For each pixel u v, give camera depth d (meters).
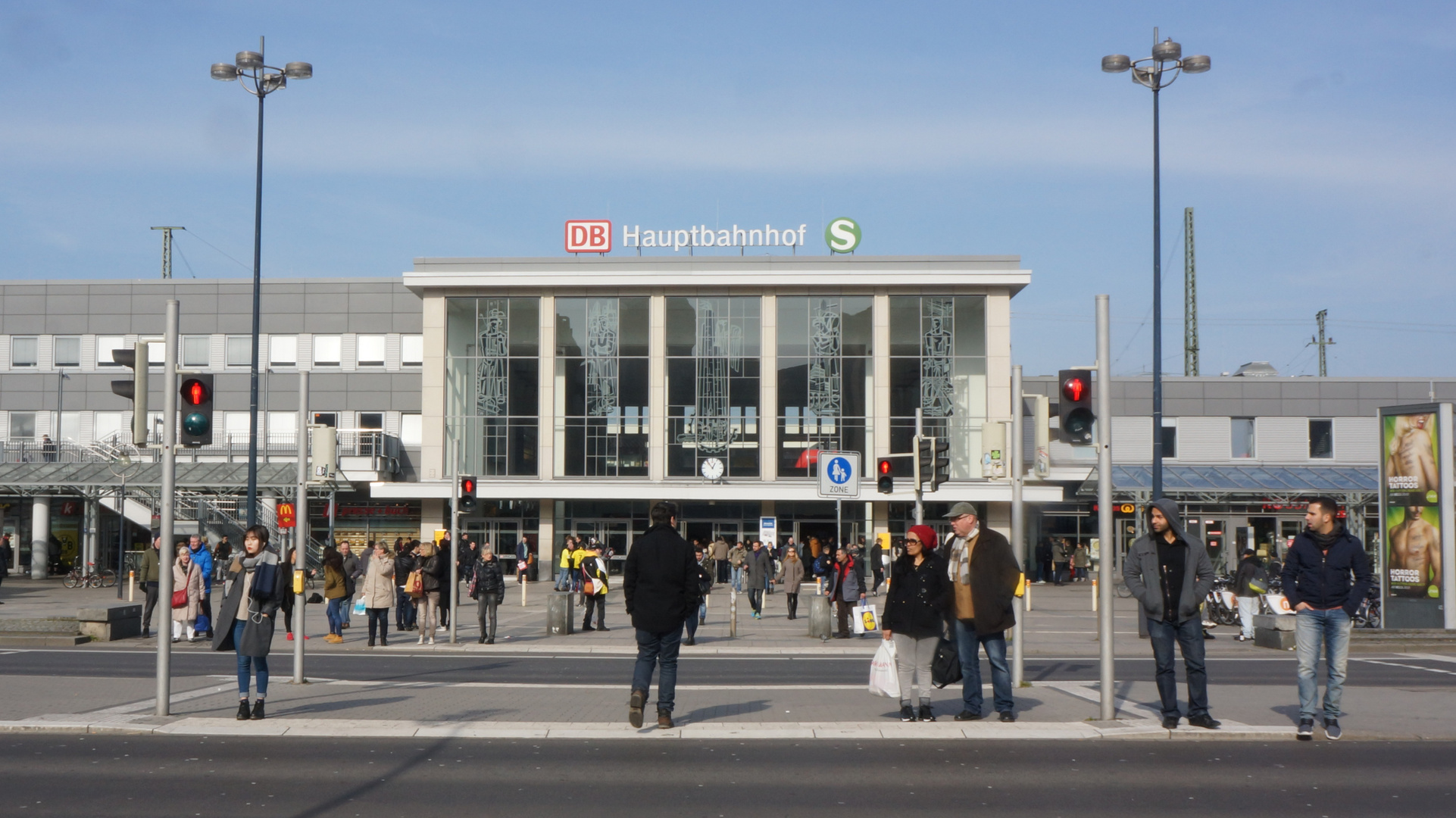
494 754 9.98
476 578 22.83
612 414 50.00
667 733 10.89
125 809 7.93
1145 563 11.02
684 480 49.00
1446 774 9.16
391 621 28.67
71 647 21.95
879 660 11.48
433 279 49.72
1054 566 49.94
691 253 52.94
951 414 49.53
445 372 50.31
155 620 27.50
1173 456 54.47
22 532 53.31
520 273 49.66
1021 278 49.06
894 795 8.37
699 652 21.59
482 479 49.34
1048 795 8.40
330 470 35.38
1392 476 24.31
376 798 8.24
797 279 49.22
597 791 8.49
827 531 49.84
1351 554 10.70
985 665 18.33
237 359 54.72
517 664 18.91
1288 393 54.62
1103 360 11.69
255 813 7.79
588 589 25.62
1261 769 9.34
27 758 9.78
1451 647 22.08
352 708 12.59
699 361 50.00
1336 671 10.72
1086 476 48.88
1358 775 9.11
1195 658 10.96
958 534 11.77
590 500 50.47
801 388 49.78
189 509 48.62
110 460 50.22
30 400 54.88
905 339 49.81
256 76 28.94
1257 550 47.09
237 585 11.86
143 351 11.92
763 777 8.98
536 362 50.28
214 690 14.20
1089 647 22.34
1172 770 9.27
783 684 15.85
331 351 54.78
